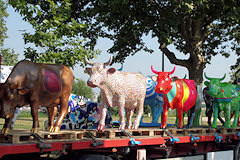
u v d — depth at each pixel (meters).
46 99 4.83
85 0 11.43
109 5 9.97
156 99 8.89
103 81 5.79
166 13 10.12
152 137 5.59
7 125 4.33
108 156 4.91
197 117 8.59
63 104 5.18
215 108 8.03
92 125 7.86
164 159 5.96
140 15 11.02
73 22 8.16
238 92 8.41
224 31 13.78
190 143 6.63
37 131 4.60
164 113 7.04
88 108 7.90
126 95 6.08
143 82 6.46
